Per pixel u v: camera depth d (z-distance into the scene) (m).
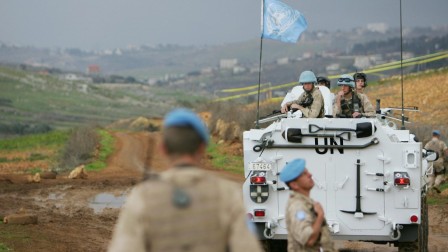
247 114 79.81
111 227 34.75
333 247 15.72
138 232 10.74
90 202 44.66
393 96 90.06
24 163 83.31
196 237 10.73
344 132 23.53
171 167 11.08
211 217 10.79
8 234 30.75
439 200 40.56
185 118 11.08
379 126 23.50
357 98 27.89
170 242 10.73
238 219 10.91
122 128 142.12
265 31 27.42
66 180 56.09
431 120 71.88
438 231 33.31
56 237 30.69
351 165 23.70
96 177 59.19
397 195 23.62
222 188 10.96
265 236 23.84
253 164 23.77
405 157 23.50
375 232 23.75
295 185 15.61
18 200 45.59
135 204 10.79
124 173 63.00
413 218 23.56
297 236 15.22
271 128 23.75
